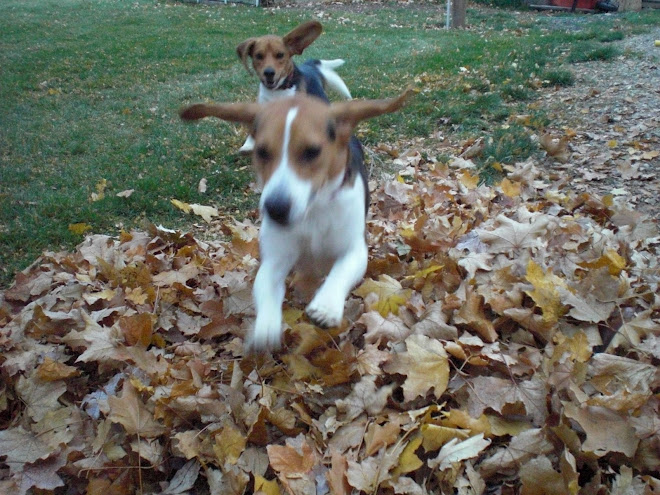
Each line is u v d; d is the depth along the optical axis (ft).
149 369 3.61
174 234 5.13
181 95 9.08
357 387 3.35
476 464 3.00
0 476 3.19
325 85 8.53
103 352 3.67
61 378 3.60
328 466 3.07
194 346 3.91
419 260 4.55
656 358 3.38
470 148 6.50
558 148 6.30
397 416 3.21
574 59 9.77
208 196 6.07
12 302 4.44
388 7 19.60
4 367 3.62
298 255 3.51
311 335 3.67
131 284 4.46
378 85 8.90
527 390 3.23
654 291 3.94
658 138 6.46
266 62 7.62
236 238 4.83
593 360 3.33
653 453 2.91
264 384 3.51
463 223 5.03
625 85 8.18
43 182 6.35
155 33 14.16
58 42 13.07
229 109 3.35
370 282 4.07
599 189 5.66
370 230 5.02
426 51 11.35
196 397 3.38
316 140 2.95
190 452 3.12
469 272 4.09
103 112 8.44
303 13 17.79
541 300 3.67
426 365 3.37
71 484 3.19
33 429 3.34
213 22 15.85
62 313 4.05
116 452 3.21
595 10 17.95
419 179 6.00
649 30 12.55
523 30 14.10
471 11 17.99
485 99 7.76
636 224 4.80
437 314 3.72
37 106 8.75
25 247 5.23
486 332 3.61
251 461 3.13
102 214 5.71
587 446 2.91
